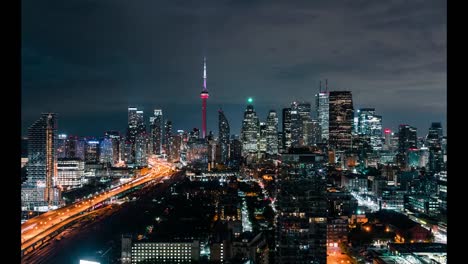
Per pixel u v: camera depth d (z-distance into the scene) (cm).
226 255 15862
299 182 15975
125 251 16288
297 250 14338
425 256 14300
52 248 17375
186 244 16362
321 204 15000
